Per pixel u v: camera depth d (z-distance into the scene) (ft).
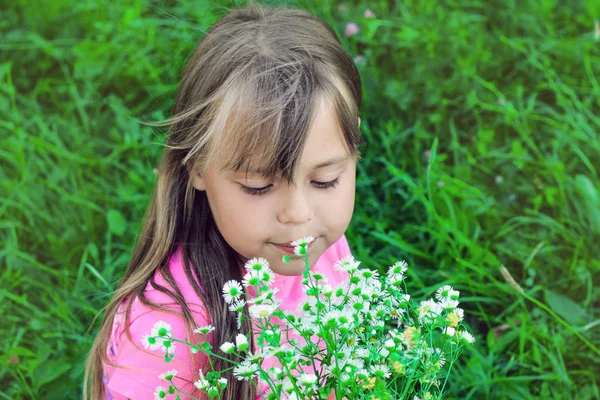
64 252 8.77
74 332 7.97
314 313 4.41
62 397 7.48
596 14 10.56
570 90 9.69
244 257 5.84
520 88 9.87
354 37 10.34
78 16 11.03
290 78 4.90
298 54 5.06
